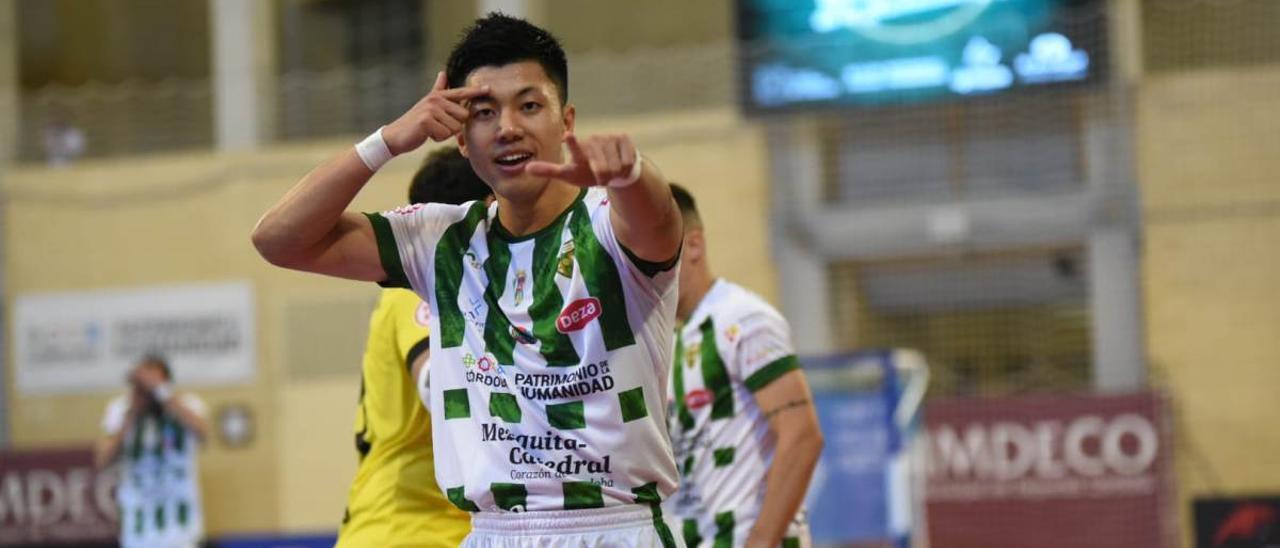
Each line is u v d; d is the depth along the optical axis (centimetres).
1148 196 1592
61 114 2017
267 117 1903
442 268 424
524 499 411
